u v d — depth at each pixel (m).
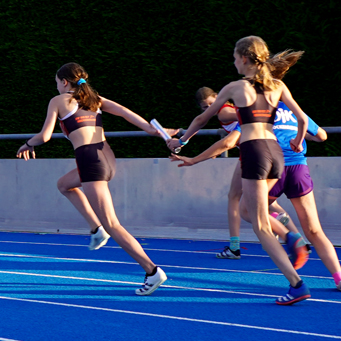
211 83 10.84
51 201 11.48
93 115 5.79
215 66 10.80
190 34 11.02
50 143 12.41
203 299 5.58
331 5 10.04
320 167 9.17
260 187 5.09
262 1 10.46
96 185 5.60
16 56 12.69
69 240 10.32
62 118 5.74
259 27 10.48
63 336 4.38
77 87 5.84
